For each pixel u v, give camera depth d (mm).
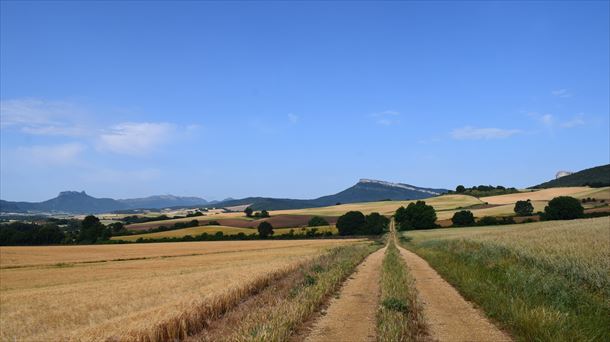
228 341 11766
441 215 137000
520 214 119688
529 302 12898
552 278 16281
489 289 16281
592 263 18391
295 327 13125
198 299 17953
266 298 19609
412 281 20828
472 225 115812
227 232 122438
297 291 19109
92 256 72438
